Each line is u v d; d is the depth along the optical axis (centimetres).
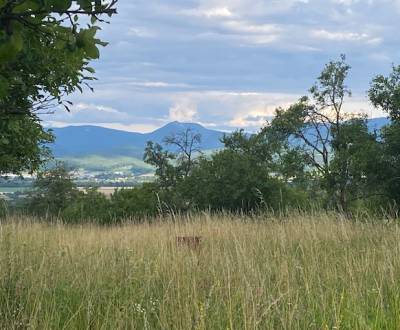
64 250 605
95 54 254
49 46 398
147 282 484
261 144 4591
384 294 525
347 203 3097
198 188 4103
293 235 820
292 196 3862
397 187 2794
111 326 406
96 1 237
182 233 812
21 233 770
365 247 741
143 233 835
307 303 486
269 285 491
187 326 397
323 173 3359
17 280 481
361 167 2891
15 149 968
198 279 502
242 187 3922
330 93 3653
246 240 770
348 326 436
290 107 3816
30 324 392
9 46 224
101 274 529
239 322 416
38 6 226
